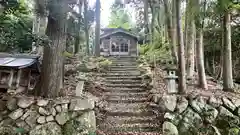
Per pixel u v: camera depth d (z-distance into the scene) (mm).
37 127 3545
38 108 3705
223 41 5457
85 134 3701
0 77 4055
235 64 8156
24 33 3262
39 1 3553
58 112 3771
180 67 4727
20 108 3670
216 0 5191
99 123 4301
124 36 14078
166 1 6156
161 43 10961
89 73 7367
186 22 6914
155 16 12531
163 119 4297
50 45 3779
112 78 7266
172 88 4773
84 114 3939
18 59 4438
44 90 4055
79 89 4445
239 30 7766
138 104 5258
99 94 5809
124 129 4152
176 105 4340
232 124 4242
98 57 9672
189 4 5656
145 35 14594
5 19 3217
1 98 3846
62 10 3941
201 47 5703
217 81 7113
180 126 4102
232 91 5168
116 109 4895
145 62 8797
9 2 3025
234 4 4953
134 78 7211
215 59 9062
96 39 11148
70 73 7129
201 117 4258
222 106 4434
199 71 5625
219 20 6727
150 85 6180
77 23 7312
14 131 3426
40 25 7668
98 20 11234
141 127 4219
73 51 10477
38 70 4734
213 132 4094
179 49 4734
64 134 3621
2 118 3584
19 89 4305
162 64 8109
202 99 4480
